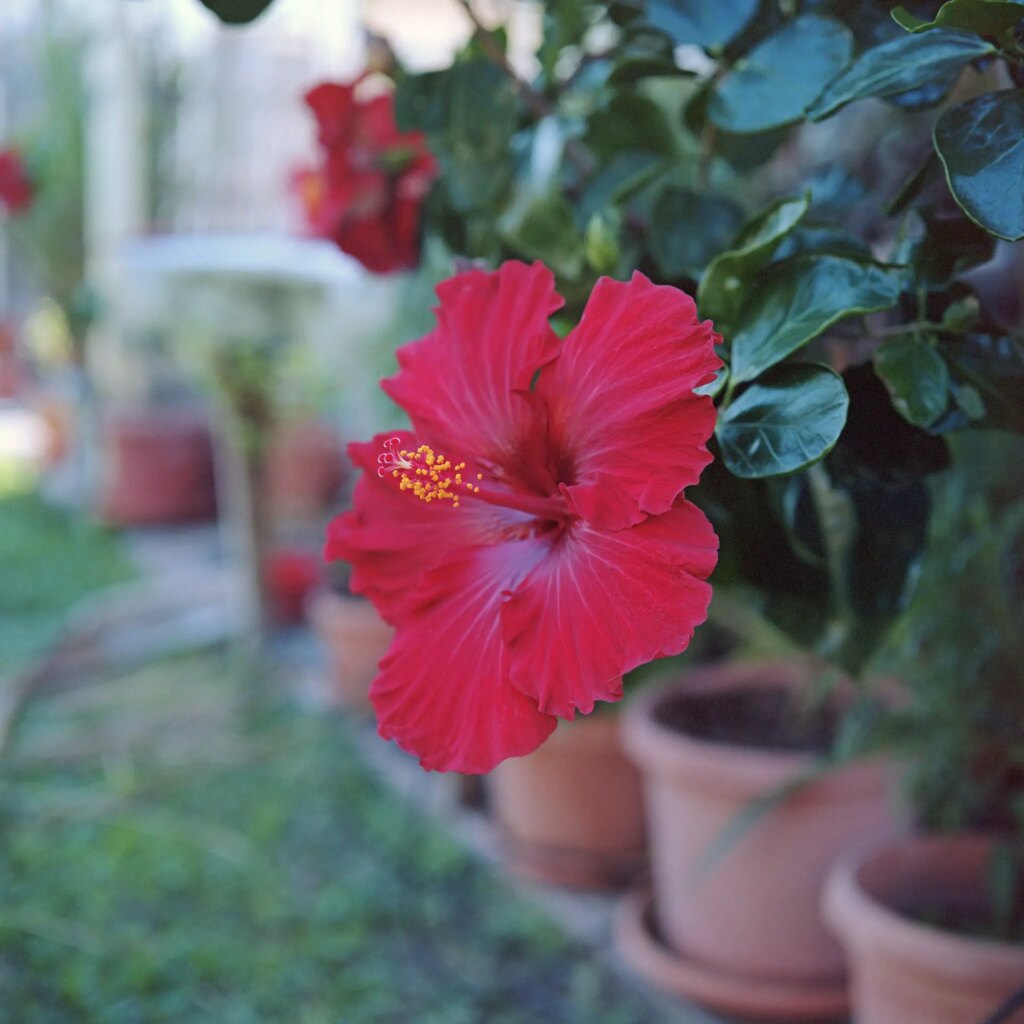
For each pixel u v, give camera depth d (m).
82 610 2.20
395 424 1.49
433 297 1.29
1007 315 0.89
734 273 0.48
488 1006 1.02
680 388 0.43
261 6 0.57
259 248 1.70
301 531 2.75
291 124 3.24
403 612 0.48
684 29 0.56
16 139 3.21
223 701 1.71
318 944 1.10
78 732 1.59
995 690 0.86
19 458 4.00
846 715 0.96
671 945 1.02
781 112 0.55
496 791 1.28
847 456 0.50
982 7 0.42
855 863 0.82
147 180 3.16
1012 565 0.85
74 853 1.26
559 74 0.74
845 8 0.56
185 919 1.14
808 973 0.94
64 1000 1.00
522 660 0.44
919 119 0.94
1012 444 0.84
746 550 0.53
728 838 0.87
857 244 0.52
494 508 0.48
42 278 3.28
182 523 3.06
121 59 3.14
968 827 1.00
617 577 0.43
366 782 1.46
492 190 0.65
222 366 1.80
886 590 0.54
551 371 0.47
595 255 0.59
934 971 0.71
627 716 1.07
